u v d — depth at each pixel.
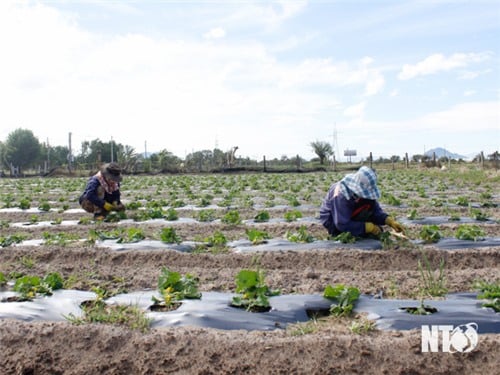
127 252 8.00
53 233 10.63
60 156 55.25
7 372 4.28
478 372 4.16
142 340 4.48
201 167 42.62
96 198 11.71
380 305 5.41
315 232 10.10
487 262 7.46
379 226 8.73
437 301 5.48
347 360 4.23
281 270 7.15
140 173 39.47
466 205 14.05
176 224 11.30
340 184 8.49
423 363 4.21
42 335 4.57
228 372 4.17
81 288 6.35
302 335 4.61
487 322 4.90
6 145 50.91
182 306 5.32
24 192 22.45
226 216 11.21
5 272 7.23
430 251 7.61
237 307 5.41
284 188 21.05
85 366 4.30
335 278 6.64
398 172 34.66
